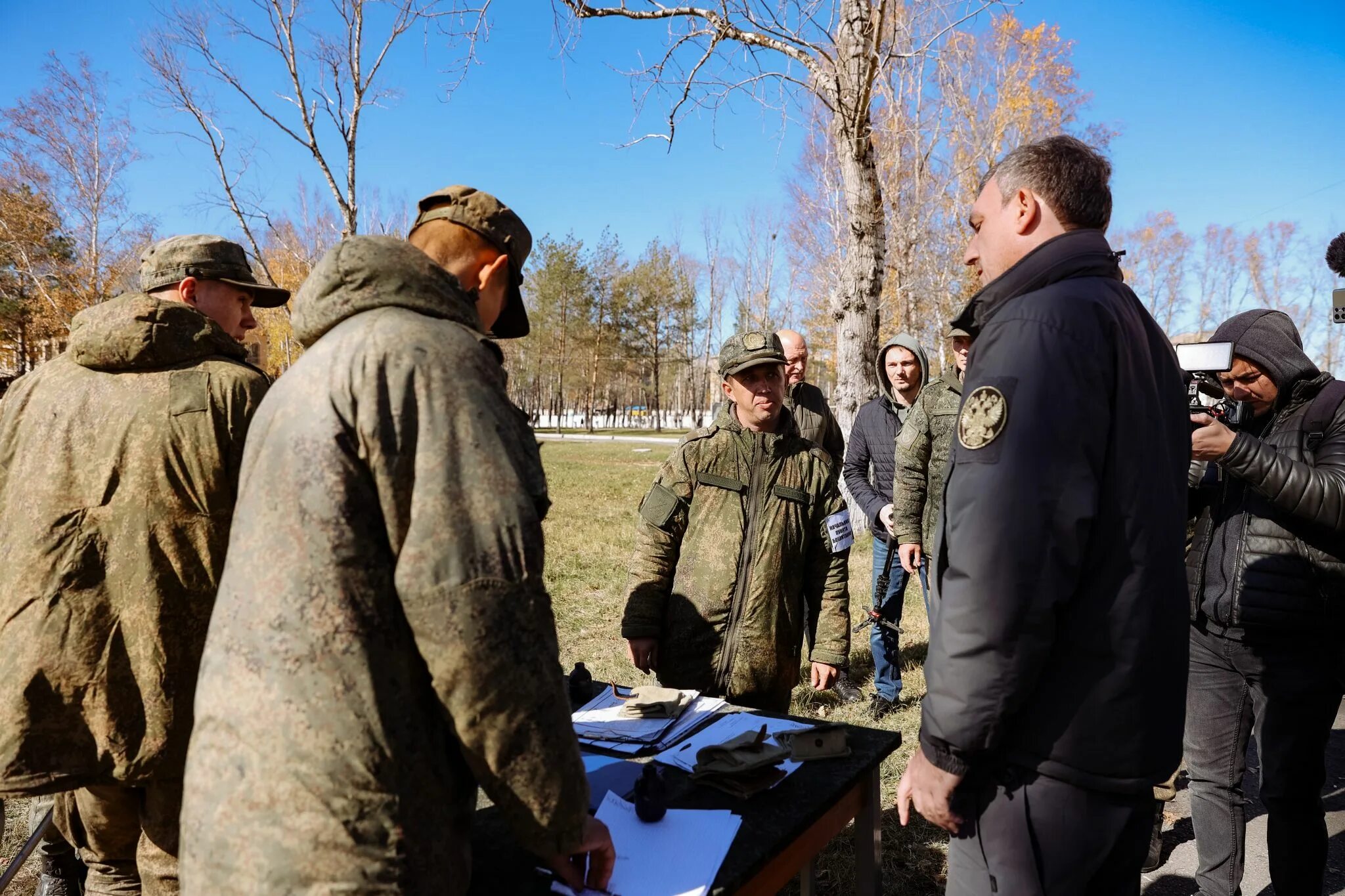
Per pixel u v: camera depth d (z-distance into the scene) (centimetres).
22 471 179
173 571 180
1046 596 120
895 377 412
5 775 165
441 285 113
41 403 185
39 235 1872
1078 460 122
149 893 183
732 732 182
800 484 237
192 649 182
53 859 230
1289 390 212
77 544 174
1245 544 210
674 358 5003
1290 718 206
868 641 509
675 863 129
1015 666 121
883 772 335
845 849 278
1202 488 227
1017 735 133
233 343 204
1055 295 132
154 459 179
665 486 241
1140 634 128
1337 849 272
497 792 101
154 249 217
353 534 97
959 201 2105
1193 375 211
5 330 2258
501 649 97
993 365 130
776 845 136
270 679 94
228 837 94
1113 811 131
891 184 1666
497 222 133
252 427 107
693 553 235
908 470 351
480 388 105
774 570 232
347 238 112
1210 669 220
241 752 94
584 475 1823
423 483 98
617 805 148
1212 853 218
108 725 173
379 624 98
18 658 169
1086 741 129
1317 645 204
